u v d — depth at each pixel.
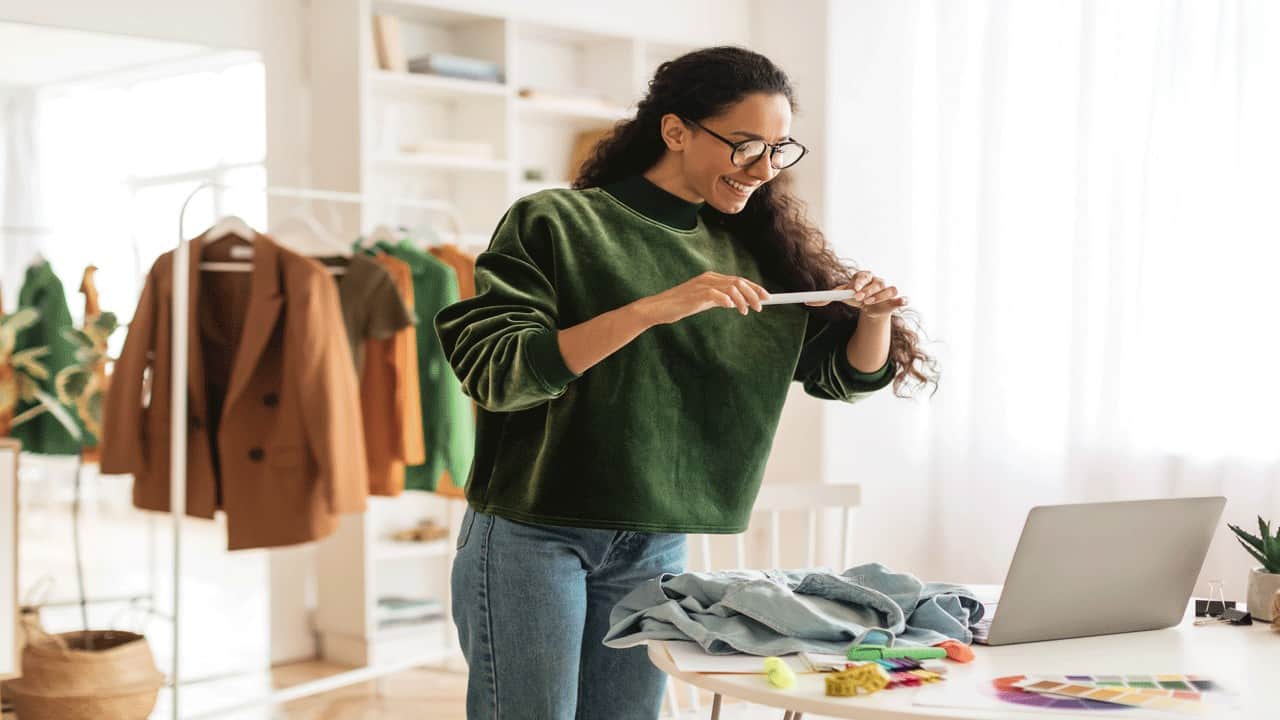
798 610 1.51
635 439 1.68
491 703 1.73
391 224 4.50
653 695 1.82
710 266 1.81
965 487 4.51
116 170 3.97
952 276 4.52
